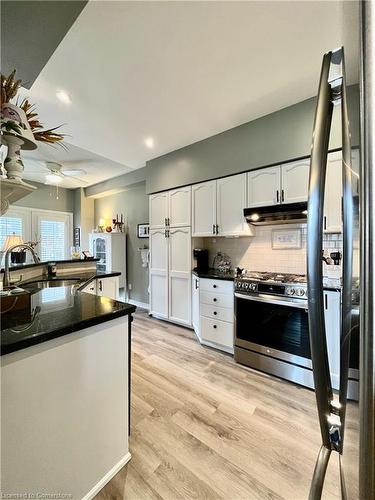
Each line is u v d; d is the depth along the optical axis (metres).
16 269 2.41
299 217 2.35
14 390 0.89
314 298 0.43
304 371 2.03
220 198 2.89
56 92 2.08
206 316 2.79
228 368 2.34
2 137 1.35
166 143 3.12
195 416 1.69
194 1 1.30
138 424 1.61
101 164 4.07
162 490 1.19
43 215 5.46
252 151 2.55
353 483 0.36
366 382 0.31
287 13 1.38
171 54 1.67
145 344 2.88
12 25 1.35
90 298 1.53
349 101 0.38
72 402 1.08
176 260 3.42
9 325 1.02
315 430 1.57
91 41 1.54
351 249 0.37
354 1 0.35
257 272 2.78
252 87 2.03
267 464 1.33
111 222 5.44
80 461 1.11
